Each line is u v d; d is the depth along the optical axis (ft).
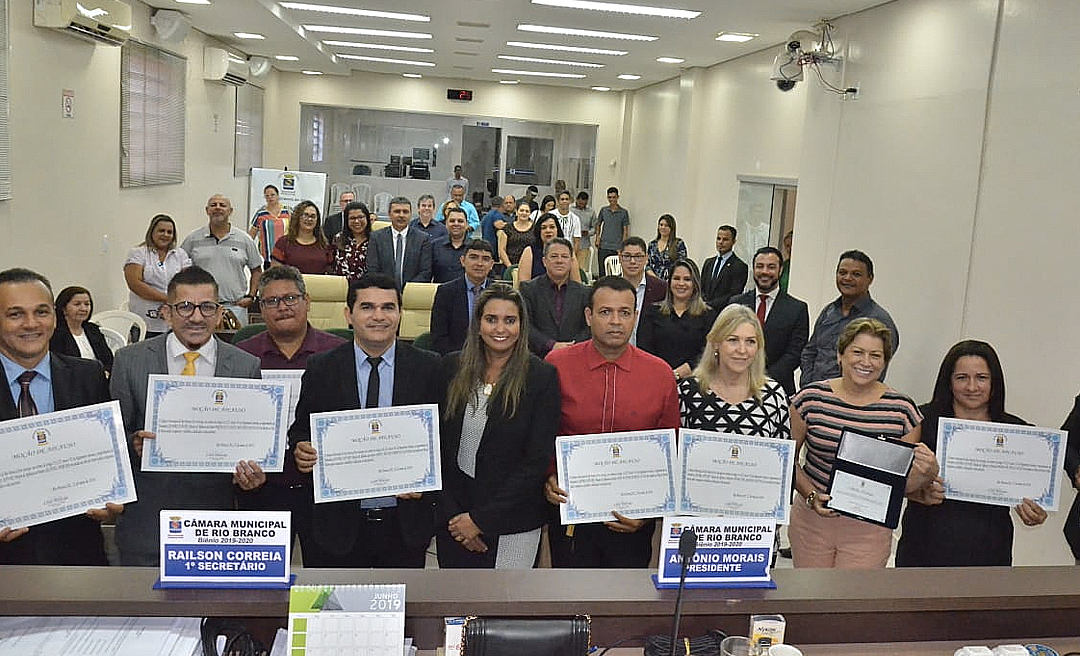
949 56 16.37
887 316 15.07
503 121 48.78
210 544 5.98
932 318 16.37
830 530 10.12
